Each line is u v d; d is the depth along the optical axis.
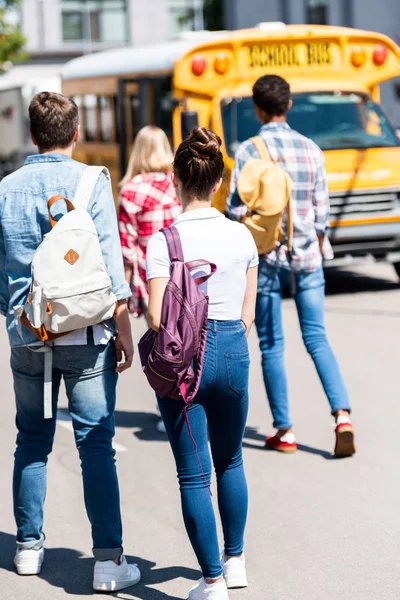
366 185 15.84
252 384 10.74
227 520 5.70
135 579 5.90
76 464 8.26
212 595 5.38
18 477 6.02
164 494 7.48
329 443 8.58
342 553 6.30
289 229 7.95
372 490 7.41
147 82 17.62
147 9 55.78
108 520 5.79
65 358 5.67
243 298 5.46
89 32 56.16
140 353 5.31
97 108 20.53
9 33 41.44
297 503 7.17
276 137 8.12
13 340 5.78
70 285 5.47
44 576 6.07
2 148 44.16
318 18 36.34
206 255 5.31
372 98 17.03
